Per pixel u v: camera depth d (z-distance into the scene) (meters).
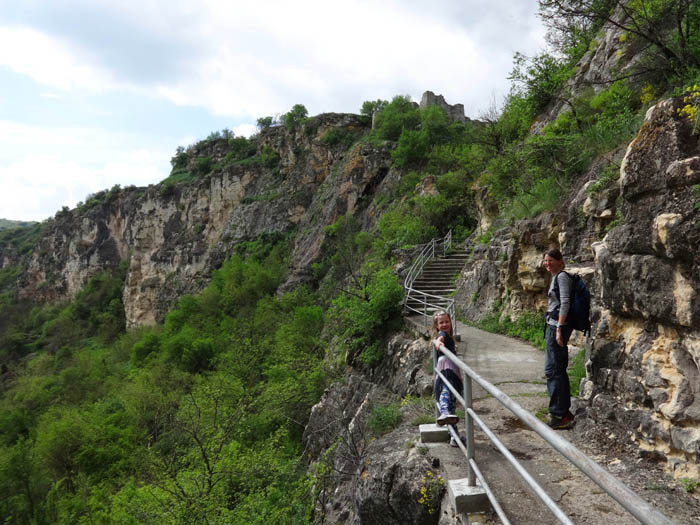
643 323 3.01
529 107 15.42
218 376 22.77
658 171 2.78
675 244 2.53
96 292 90.31
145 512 9.84
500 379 6.10
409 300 12.71
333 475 8.36
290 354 21.62
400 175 39.00
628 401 3.05
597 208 6.53
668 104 2.82
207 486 9.84
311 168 57.00
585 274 5.94
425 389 6.66
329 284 36.66
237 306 46.53
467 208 23.25
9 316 96.25
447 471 3.22
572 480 2.95
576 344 6.85
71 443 20.78
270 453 12.45
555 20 7.93
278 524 9.41
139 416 24.38
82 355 53.25
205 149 85.81
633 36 9.59
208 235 69.94
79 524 15.56
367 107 59.94
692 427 2.47
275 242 56.28
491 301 11.92
